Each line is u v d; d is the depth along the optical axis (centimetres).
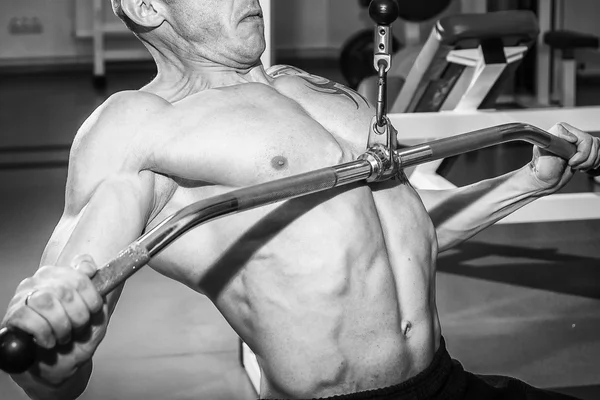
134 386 256
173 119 134
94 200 128
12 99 700
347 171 125
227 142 133
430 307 142
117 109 134
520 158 479
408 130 303
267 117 137
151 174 134
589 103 623
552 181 158
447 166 336
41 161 520
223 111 136
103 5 841
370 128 132
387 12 129
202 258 137
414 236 142
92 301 105
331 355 131
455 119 303
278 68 159
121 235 127
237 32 144
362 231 134
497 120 303
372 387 133
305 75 155
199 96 139
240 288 135
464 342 277
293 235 132
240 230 134
